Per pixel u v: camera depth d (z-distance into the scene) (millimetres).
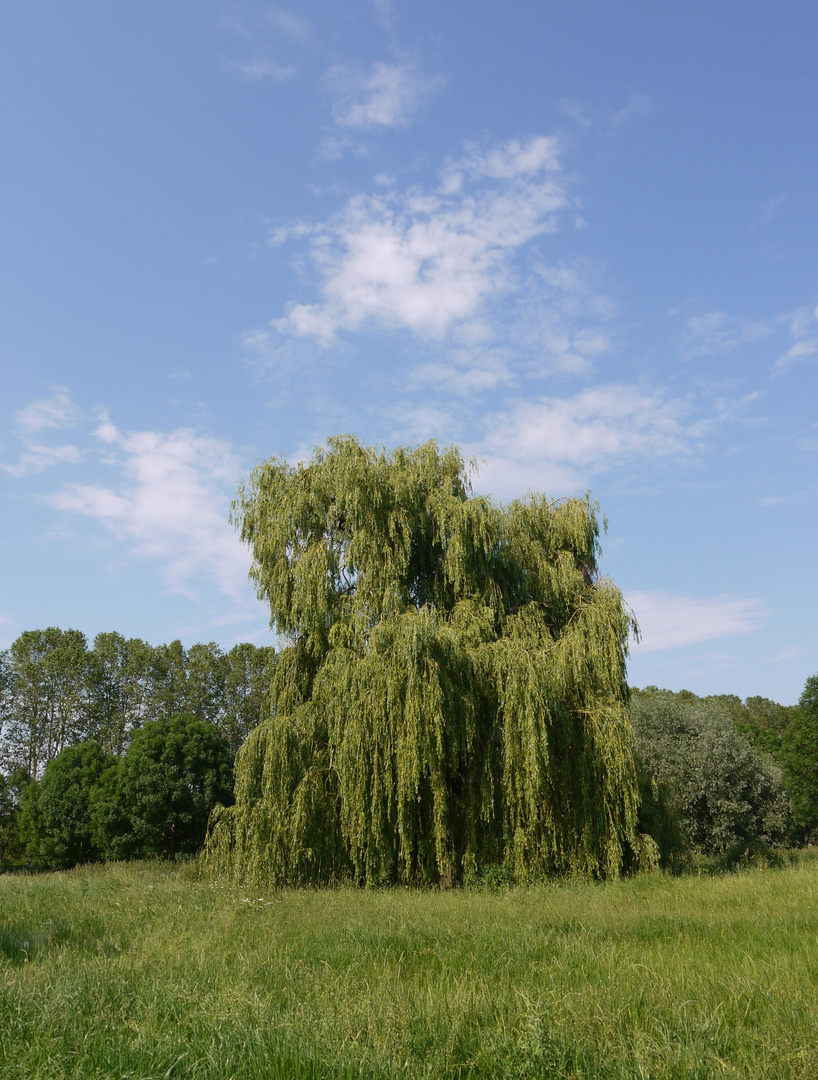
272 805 16891
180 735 37406
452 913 10578
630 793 16672
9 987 5586
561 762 17141
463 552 18453
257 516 20453
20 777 47781
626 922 9492
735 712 81938
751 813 30984
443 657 16453
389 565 18297
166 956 7496
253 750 17703
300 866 16812
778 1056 4289
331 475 19547
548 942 8117
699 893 12508
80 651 52969
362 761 16031
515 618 18422
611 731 16766
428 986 5820
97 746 41094
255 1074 3975
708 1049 4371
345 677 16547
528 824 16109
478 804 16938
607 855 16391
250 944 8328
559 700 16891
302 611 18656
